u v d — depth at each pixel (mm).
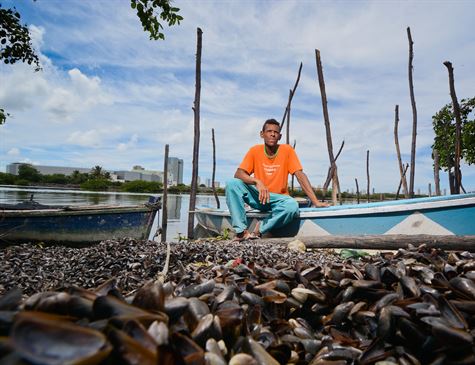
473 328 1362
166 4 6699
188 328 1246
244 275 2219
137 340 861
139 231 10273
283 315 1729
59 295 999
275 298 1684
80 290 1157
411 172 13836
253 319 1479
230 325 1275
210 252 4266
